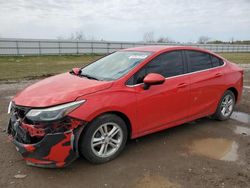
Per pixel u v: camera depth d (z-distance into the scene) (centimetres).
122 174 358
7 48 3077
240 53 5344
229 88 577
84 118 346
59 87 383
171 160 400
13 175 349
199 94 505
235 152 434
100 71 454
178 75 472
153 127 440
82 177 348
